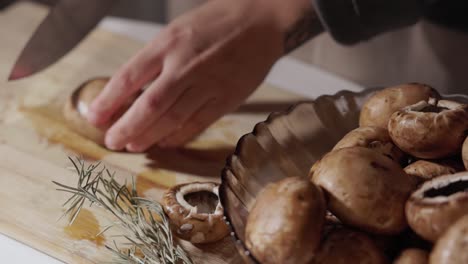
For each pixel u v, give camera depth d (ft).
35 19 3.01
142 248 1.89
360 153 1.76
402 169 1.79
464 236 1.53
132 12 3.43
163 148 2.37
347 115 2.21
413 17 2.56
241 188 1.89
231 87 2.48
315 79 2.78
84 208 2.08
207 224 1.95
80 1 2.56
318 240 1.66
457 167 1.89
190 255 1.98
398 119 1.90
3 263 1.96
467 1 2.71
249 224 1.69
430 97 2.02
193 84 2.41
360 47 2.93
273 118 2.09
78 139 2.38
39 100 2.55
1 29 2.93
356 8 2.43
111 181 1.99
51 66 2.72
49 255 1.97
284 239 1.63
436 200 1.64
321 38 2.98
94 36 2.91
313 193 1.68
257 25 2.56
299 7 2.57
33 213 2.07
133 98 2.43
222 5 2.59
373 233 1.74
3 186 2.16
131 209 1.98
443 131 1.86
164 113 2.35
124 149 2.35
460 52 2.82
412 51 2.90
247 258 1.69
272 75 2.79
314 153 2.12
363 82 3.01
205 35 2.50
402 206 1.71
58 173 2.23
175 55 2.46
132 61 2.44
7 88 2.60
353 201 1.71
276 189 1.70
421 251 1.67
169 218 1.97
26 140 2.35
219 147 2.40
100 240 1.99
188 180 2.25
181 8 3.29
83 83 2.51
